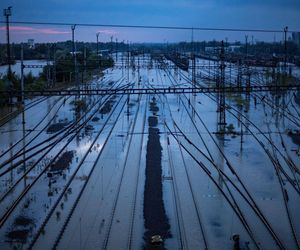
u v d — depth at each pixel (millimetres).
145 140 37344
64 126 42469
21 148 34250
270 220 21219
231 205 22609
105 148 34469
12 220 21016
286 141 36938
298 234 19688
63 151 33281
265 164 30297
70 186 25656
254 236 19484
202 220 21109
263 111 51438
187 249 18297
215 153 33156
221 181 26703
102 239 19094
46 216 21438
